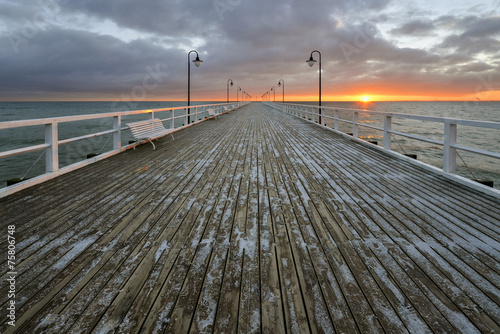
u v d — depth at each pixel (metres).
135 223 2.80
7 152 3.66
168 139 8.91
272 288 1.83
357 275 1.96
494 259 2.14
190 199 3.50
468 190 3.82
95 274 1.97
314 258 2.18
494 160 16.80
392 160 5.78
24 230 2.64
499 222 2.80
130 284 1.87
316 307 1.66
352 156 6.20
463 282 1.88
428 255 2.21
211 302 1.70
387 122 6.53
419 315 1.59
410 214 3.01
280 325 1.53
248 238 2.50
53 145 4.54
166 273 1.99
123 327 1.51
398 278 1.92
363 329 1.50
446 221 2.83
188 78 15.28
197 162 5.61
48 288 1.82
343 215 2.99
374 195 3.63
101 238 2.50
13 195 3.61
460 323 1.54
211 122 15.45
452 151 4.43
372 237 2.51
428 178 4.43
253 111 29.02
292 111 21.09
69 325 1.52
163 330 1.50
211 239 2.48
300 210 3.14
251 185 4.08
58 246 2.35
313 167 5.18
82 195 3.63
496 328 1.50
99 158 5.79
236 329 1.50
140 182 4.23
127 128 6.46
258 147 7.36
